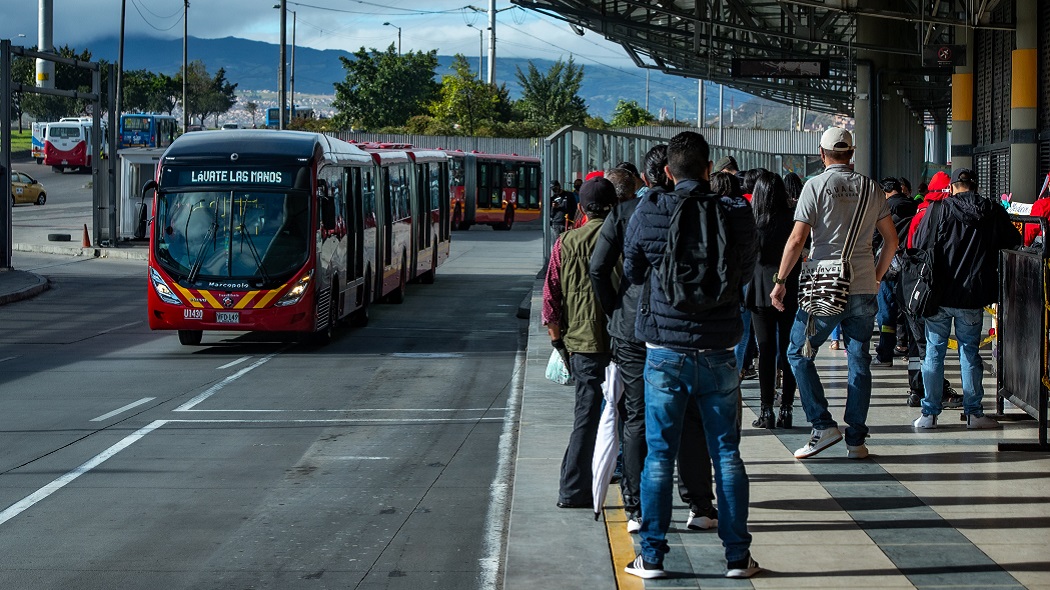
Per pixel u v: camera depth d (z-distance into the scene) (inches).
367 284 778.8
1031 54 836.6
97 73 1357.0
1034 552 236.2
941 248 349.4
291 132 679.7
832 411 394.0
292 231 636.1
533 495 291.3
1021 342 350.9
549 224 1067.3
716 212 213.0
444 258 1170.6
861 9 834.2
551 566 233.5
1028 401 344.2
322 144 668.7
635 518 256.1
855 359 317.1
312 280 634.2
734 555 222.2
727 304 216.2
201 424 430.9
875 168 1107.9
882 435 353.1
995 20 919.7
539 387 454.6
